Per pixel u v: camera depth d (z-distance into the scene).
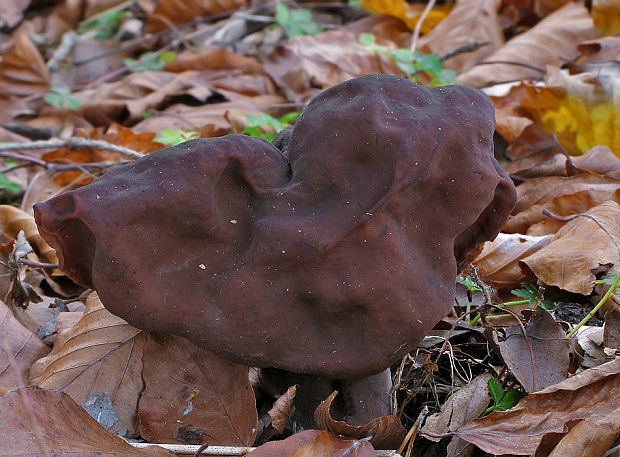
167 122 0.58
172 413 0.27
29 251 0.33
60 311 0.34
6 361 0.30
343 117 0.25
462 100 0.26
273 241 0.24
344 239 0.24
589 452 0.24
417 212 0.25
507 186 0.26
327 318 0.25
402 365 0.28
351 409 0.27
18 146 0.45
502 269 0.35
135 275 0.24
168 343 0.28
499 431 0.26
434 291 0.25
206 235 0.25
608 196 0.37
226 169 0.25
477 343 0.31
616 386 0.26
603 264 0.33
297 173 0.25
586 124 0.46
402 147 0.24
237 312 0.25
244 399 0.27
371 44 0.54
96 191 0.24
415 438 0.28
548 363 0.28
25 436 0.24
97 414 0.28
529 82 0.50
